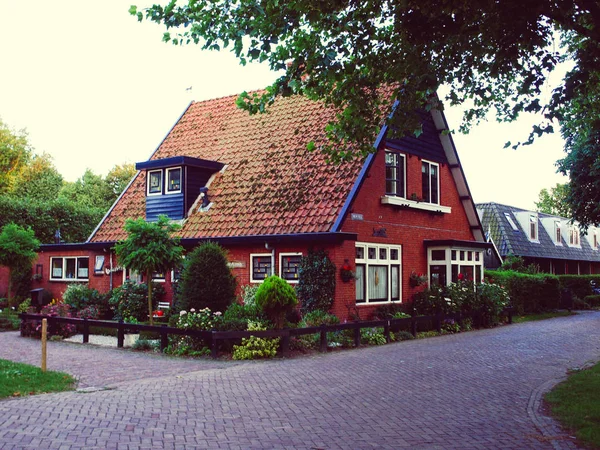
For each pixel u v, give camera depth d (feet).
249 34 30.55
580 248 145.18
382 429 24.53
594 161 78.59
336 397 30.60
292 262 58.80
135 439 22.34
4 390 30.14
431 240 70.44
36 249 75.82
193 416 26.12
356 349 50.01
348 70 33.19
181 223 66.69
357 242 59.36
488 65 33.88
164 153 80.02
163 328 47.44
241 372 38.01
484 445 22.30
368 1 31.37
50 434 22.63
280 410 27.61
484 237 82.38
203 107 85.97
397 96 34.65
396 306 63.72
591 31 26.68
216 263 51.85
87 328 52.31
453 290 66.33
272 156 68.59
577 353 47.57
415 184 69.87
